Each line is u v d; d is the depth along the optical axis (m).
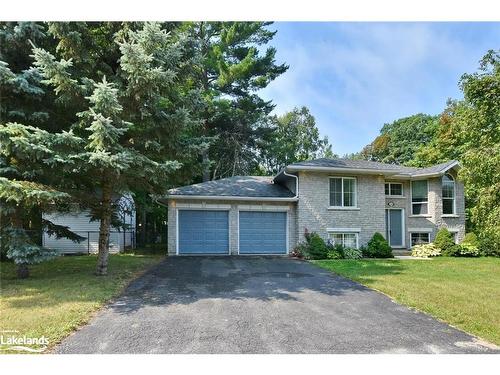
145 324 5.99
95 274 10.17
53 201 8.95
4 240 9.20
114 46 10.16
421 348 5.28
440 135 27.56
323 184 16.48
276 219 16.58
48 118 9.95
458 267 12.58
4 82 8.69
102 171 9.18
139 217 22.88
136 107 9.70
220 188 17.11
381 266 12.59
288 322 6.29
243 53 27.38
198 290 8.53
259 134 29.11
